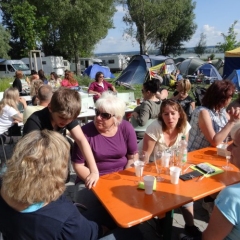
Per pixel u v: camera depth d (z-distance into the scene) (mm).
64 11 20203
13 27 29797
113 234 1485
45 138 1084
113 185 1729
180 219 2445
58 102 1782
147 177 1634
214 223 1186
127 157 2213
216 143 2320
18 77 8094
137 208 1447
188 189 1648
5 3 26594
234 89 2422
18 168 1000
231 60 11828
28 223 1032
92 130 2066
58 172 1050
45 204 1063
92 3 20469
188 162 2084
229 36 23172
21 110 5047
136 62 14344
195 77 14320
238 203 1109
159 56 15242
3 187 1043
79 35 21859
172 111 2184
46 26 21969
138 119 3326
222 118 2516
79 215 1168
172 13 24969
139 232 1573
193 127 2574
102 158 2055
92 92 6312
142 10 24500
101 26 22250
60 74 23656
